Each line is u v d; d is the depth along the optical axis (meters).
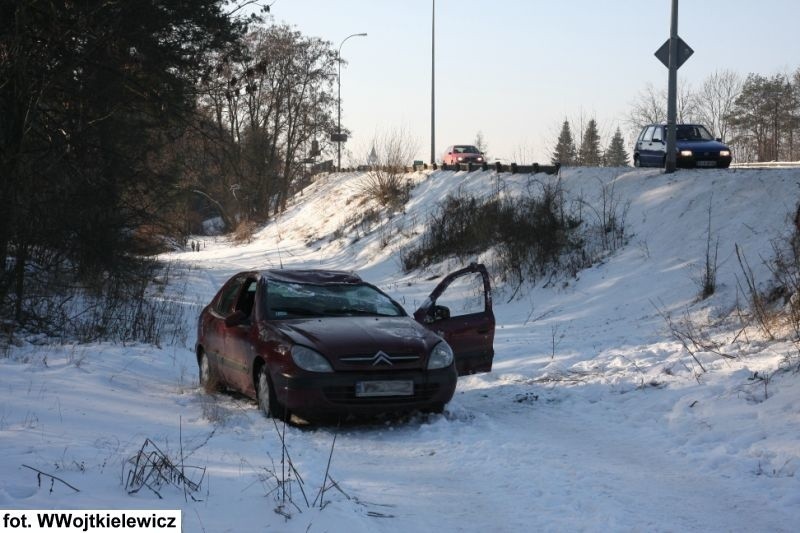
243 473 5.95
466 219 27.00
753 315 12.20
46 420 7.08
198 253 50.00
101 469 5.62
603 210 21.59
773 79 77.06
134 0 14.98
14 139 14.02
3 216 13.80
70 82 15.41
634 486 6.01
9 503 4.77
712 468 6.46
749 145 77.94
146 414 8.03
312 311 8.97
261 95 55.91
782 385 8.15
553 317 17.05
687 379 9.41
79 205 15.30
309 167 63.34
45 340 12.91
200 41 17.12
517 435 7.67
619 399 9.12
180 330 15.27
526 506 5.56
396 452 7.15
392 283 26.50
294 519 4.91
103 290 16.72
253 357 8.55
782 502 5.57
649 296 16.05
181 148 19.55
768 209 16.92
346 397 7.83
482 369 9.64
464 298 21.41
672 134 22.08
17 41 13.30
